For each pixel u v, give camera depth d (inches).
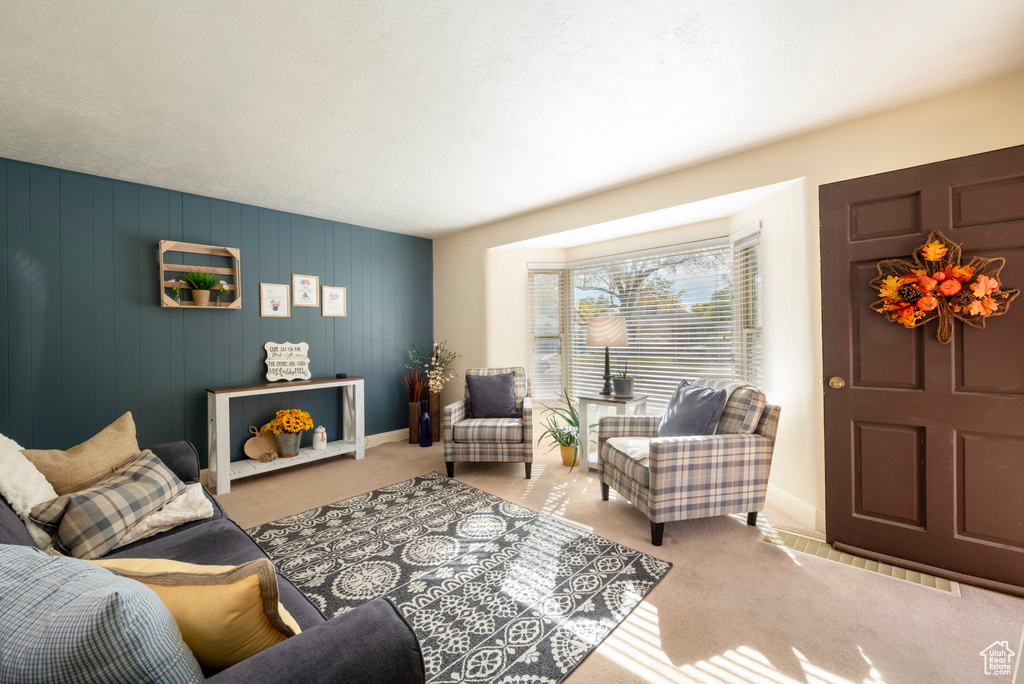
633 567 84.8
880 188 85.0
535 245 177.0
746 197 115.6
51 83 76.1
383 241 188.9
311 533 101.0
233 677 26.9
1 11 57.9
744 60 72.7
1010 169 74.0
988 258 76.0
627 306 163.2
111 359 124.5
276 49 67.8
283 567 86.1
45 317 114.8
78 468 71.7
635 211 132.1
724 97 84.2
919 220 81.6
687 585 78.6
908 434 83.8
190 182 127.6
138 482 73.2
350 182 128.4
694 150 108.3
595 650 63.2
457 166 116.8
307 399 164.9
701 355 143.0
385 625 33.8
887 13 61.8
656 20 62.7
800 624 67.9
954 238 78.2
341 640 31.4
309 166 115.8
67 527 60.9
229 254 144.3
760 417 103.3
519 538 97.5
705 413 100.9
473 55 70.2
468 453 139.8
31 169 112.5
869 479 87.5
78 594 25.9
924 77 78.3
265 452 146.8
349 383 161.8
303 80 76.4
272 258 156.1
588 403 143.6
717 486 96.7
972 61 73.7
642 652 62.5
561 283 184.5
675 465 93.0
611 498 121.5
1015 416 74.6
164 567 37.3
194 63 71.0
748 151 108.9
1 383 109.0
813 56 71.8
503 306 181.9
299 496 125.0
